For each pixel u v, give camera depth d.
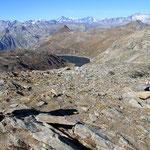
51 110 15.95
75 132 11.78
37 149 9.76
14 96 19.75
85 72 35.22
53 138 10.25
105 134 11.82
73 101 18.50
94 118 14.34
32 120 12.34
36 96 19.80
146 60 136.00
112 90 21.78
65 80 28.02
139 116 15.08
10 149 9.92
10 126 11.85
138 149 10.76
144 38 192.00
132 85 23.84
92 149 10.40
